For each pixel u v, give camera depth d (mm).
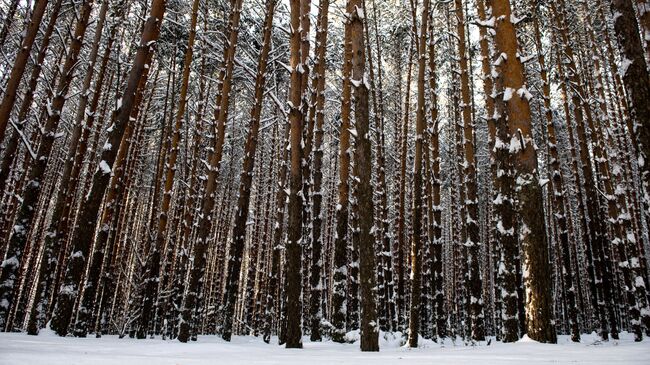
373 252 6684
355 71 7195
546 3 15133
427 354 5422
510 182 9523
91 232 8164
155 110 21016
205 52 16031
